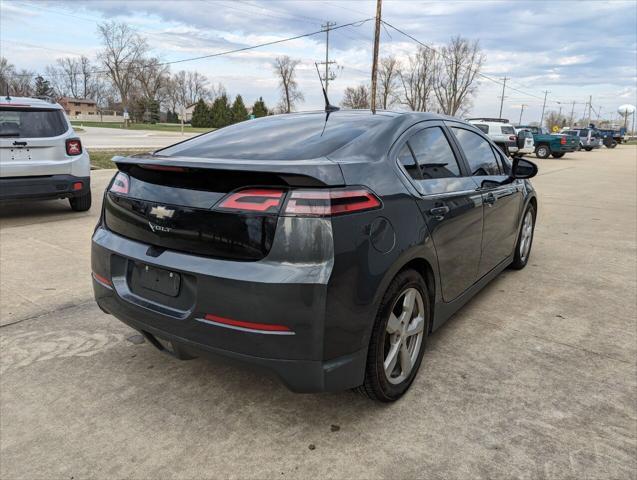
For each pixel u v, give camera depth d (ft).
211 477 6.95
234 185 7.07
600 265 17.35
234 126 10.88
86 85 343.67
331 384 7.22
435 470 7.08
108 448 7.54
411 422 8.18
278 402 8.76
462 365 10.05
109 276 8.70
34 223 22.38
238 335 6.97
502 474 7.00
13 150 21.21
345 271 6.97
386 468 7.12
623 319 12.53
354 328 7.26
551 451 7.48
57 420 8.21
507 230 13.89
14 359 10.14
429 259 8.93
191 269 7.24
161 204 7.73
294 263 6.75
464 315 12.66
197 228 7.30
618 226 24.52
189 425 8.11
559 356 10.50
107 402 8.72
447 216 9.52
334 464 7.20
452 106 237.04
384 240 7.63
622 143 190.60
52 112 22.58
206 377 9.57
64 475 6.97
